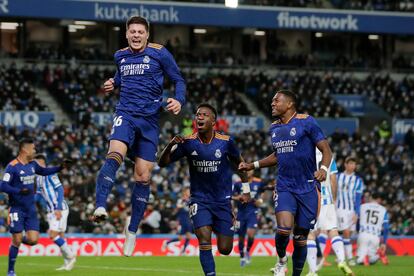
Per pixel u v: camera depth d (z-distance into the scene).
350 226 23.27
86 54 53.56
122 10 51.22
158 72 11.60
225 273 20.73
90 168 38.69
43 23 56.59
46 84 49.69
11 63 51.47
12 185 18.56
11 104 46.12
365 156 46.88
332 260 27.30
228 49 60.94
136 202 11.58
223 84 53.66
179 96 11.45
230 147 13.86
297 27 54.94
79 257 28.66
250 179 24.19
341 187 23.12
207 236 13.76
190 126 45.44
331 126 51.94
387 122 53.75
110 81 11.89
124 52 11.71
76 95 48.38
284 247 14.09
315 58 61.88
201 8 53.06
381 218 24.50
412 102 55.38
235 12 53.75
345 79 56.78
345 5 57.53
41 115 45.97
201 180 13.83
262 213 36.59
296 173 13.96
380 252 25.20
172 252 31.27
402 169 46.44
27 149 18.61
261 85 53.44
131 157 11.88
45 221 31.97
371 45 61.41
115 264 24.48
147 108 11.48
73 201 33.53
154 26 59.59
